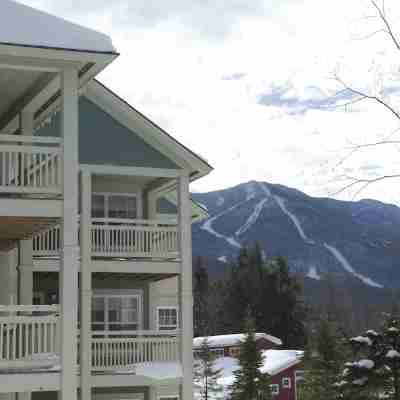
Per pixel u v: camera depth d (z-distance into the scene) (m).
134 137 24.83
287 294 97.25
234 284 101.31
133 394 26.34
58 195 16.53
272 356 59.78
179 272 24.39
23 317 15.25
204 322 107.50
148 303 27.84
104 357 24.86
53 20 15.43
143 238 24.97
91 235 24.66
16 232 17.80
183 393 23.56
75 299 15.26
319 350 45.56
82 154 24.52
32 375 15.07
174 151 24.77
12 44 14.78
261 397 45.03
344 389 26.58
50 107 18.30
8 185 15.52
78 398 23.61
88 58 15.34
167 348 24.03
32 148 15.62
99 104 24.81
